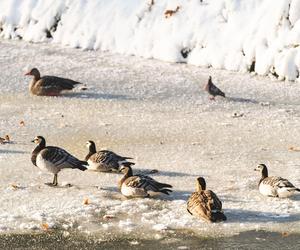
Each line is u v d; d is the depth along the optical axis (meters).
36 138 15.03
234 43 26.88
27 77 24.50
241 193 14.45
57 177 15.17
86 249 12.01
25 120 19.75
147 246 12.12
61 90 22.50
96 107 21.25
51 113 20.53
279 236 12.55
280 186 14.05
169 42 27.73
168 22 28.48
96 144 17.67
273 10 26.78
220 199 14.10
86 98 22.23
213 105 21.70
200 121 19.92
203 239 12.40
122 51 28.39
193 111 21.00
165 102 21.91
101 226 12.88
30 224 12.86
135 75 25.06
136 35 28.61
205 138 18.31
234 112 20.95
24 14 30.62
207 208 12.95
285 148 17.58
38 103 21.64
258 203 13.95
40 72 25.02
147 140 18.09
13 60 26.52
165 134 18.62
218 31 27.52
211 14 28.08
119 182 14.46
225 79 25.06
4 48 28.34
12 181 14.96
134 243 12.23
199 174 15.52
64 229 12.74
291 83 24.80
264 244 12.24
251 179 15.22
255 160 16.55
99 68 25.88
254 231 12.73
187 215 13.31
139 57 27.92
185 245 12.18
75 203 13.82
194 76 25.27
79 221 13.06
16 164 16.06
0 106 21.19
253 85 24.39
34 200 13.95
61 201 13.91
